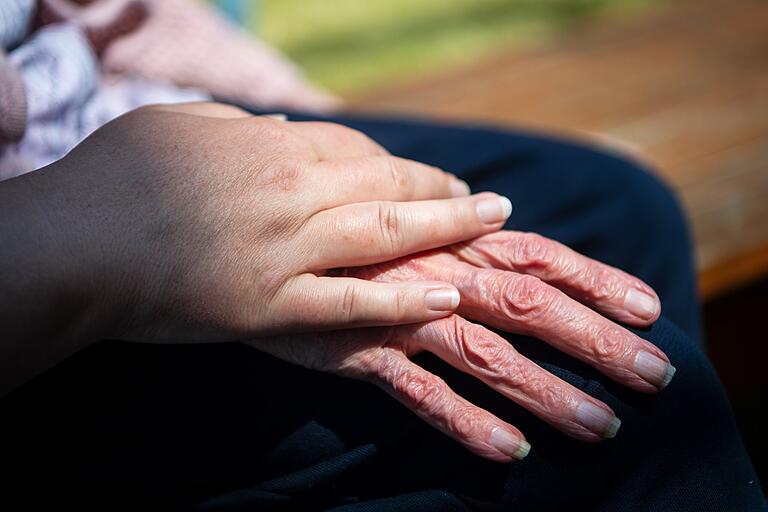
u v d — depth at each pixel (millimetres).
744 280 602
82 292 345
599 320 366
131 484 390
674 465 375
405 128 520
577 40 992
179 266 355
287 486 380
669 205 509
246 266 360
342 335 377
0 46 423
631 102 811
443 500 374
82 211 349
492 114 790
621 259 487
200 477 389
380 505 376
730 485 379
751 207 647
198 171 365
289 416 382
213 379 387
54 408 385
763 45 933
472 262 397
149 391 387
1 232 339
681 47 945
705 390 375
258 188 368
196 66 571
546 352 377
